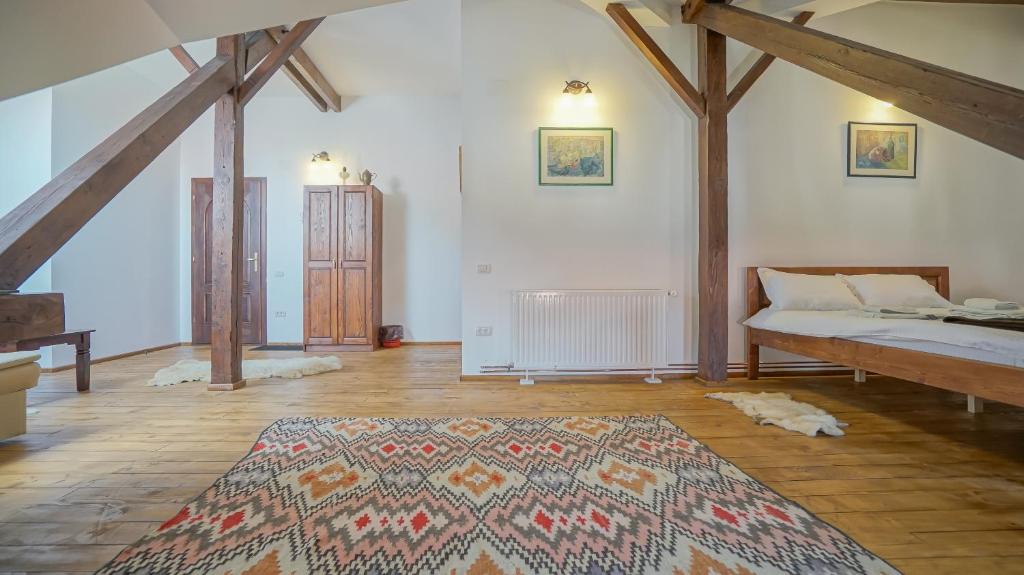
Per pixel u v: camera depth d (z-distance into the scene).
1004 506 1.65
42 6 1.32
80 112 4.27
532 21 3.78
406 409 2.89
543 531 1.48
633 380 3.71
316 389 3.41
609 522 1.54
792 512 1.60
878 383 3.56
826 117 3.90
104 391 3.33
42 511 1.61
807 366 3.84
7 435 2.22
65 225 1.75
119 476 1.90
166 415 2.75
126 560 1.32
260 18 1.79
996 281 4.02
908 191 3.96
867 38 3.94
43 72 1.47
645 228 3.82
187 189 5.70
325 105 5.68
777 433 2.43
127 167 2.20
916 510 1.62
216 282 3.33
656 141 3.82
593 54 3.80
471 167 3.77
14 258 1.51
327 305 5.30
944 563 1.32
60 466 2.00
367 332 5.30
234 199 3.32
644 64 3.81
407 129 5.82
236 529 1.49
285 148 5.77
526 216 3.79
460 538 1.44
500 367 3.76
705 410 2.86
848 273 3.84
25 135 4.02
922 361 2.27
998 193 4.01
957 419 2.65
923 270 3.88
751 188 3.86
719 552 1.36
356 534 1.46
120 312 4.77
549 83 3.79
